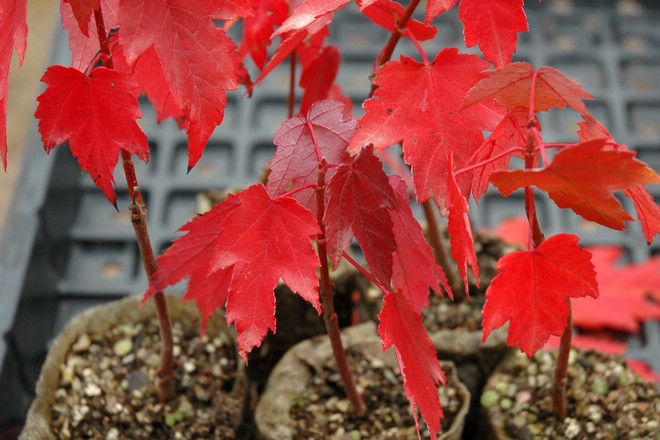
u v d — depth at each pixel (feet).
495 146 1.90
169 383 2.23
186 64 1.77
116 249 2.77
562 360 2.09
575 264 1.75
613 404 2.20
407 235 1.98
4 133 1.84
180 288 2.71
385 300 1.82
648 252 2.85
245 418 2.28
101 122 1.82
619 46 3.45
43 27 4.39
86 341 2.30
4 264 2.52
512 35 1.85
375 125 1.86
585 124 1.86
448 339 2.35
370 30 3.51
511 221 2.80
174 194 2.89
